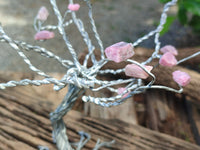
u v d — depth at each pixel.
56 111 0.20
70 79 0.16
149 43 0.34
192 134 0.35
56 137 0.22
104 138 0.30
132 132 0.31
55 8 0.17
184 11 0.46
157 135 0.31
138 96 0.39
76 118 0.32
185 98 0.38
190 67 0.50
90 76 0.17
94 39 0.20
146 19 0.66
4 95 0.33
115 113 0.34
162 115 0.37
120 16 0.65
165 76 0.29
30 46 0.17
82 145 0.28
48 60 0.19
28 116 0.31
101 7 0.69
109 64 0.24
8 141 0.28
